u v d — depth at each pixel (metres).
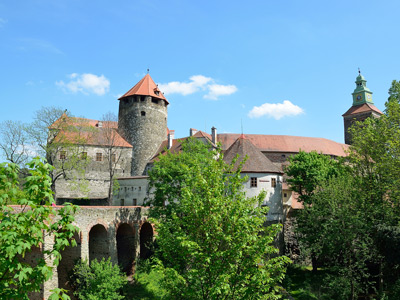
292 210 50.03
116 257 32.69
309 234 36.47
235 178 16.97
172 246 16.53
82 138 50.84
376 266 33.94
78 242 29.41
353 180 35.78
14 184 8.53
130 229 36.38
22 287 8.05
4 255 7.66
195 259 16.25
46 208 8.20
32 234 8.11
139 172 61.66
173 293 15.36
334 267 30.09
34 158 8.56
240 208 15.29
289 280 34.38
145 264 35.00
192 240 15.97
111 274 27.53
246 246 14.88
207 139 59.03
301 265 40.94
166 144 63.91
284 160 68.81
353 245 31.02
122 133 65.00
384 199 35.12
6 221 7.71
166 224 17.59
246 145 41.84
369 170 37.56
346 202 31.86
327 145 73.38
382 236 30.39
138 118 63.75
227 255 14.84
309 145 71.88
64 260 30.44
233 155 41.22
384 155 34.91
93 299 25.25
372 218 32.16
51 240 25.80
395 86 42.88
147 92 64.94
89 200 52.81
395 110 35.88
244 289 15.03
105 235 32.25
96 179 57.44
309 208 36.75
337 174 42.31
